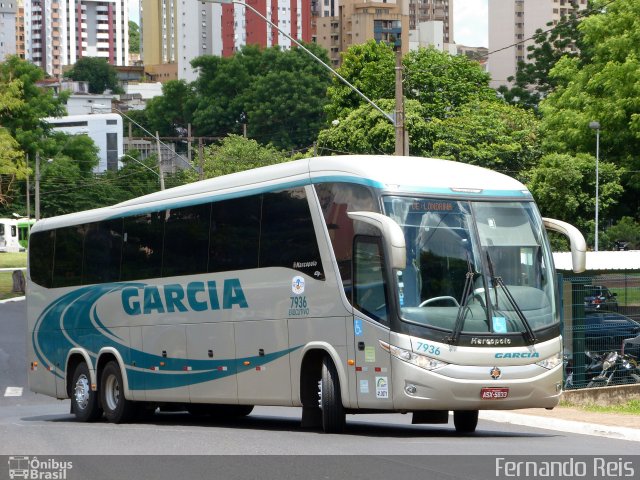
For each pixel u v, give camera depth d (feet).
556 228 49.96
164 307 60.18
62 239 70.49
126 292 63.57
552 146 223.71
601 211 219.41
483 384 45.27
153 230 61.57
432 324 45.14
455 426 53.01
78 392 67.36
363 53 251.80
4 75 305.12
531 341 46.37
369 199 46.65
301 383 50.11
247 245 53.72
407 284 45.39
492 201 47.98
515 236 47.73
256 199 53.42
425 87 234.38
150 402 64.18
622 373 69.56
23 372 107.76
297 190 50.62
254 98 385.70
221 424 61.11
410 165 48.47
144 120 495.82
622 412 62.23
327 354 48.62
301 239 50.06
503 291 46.47
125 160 359.87
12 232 328.29
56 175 317.63
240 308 54.03
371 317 45.96
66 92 317.83
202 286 56.95
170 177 325.83
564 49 324.19
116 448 43.24
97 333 66.18
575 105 218.18
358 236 46.85
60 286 70.33
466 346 45.29
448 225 46.65
